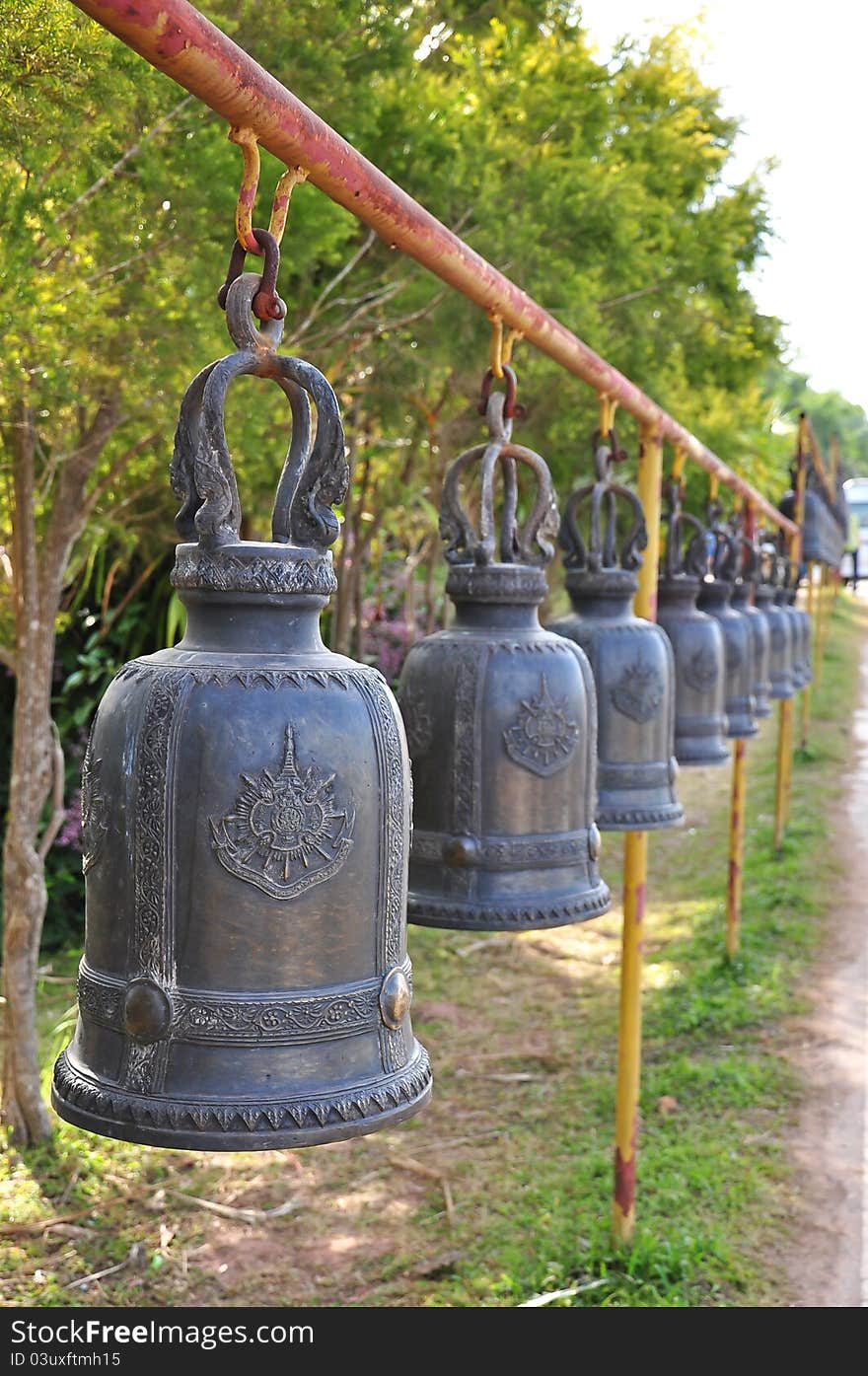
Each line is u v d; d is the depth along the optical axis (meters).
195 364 3.37
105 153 2.95
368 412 6.33
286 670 1.45
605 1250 4.23
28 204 2.78
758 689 5.18
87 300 3.09
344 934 1.46
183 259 3.26
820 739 16.08
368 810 1.47
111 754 1.47
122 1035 1.45
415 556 9.87
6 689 7.29
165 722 1.42
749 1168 4.93
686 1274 4.13
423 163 4.71
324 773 1.43
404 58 4.10
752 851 10.27
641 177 6.32
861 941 7.89
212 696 1.42
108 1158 4.83
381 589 9.95
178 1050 1.42
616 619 2.98
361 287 4.96
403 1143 5.12
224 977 1.42
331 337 4.74
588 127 5.91
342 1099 1.44
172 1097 1.41
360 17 3.84
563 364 2.89
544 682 2.19
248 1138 1.39
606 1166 4.85
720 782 13.76
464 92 5.53
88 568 6.86
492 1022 6.50
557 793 2.21
